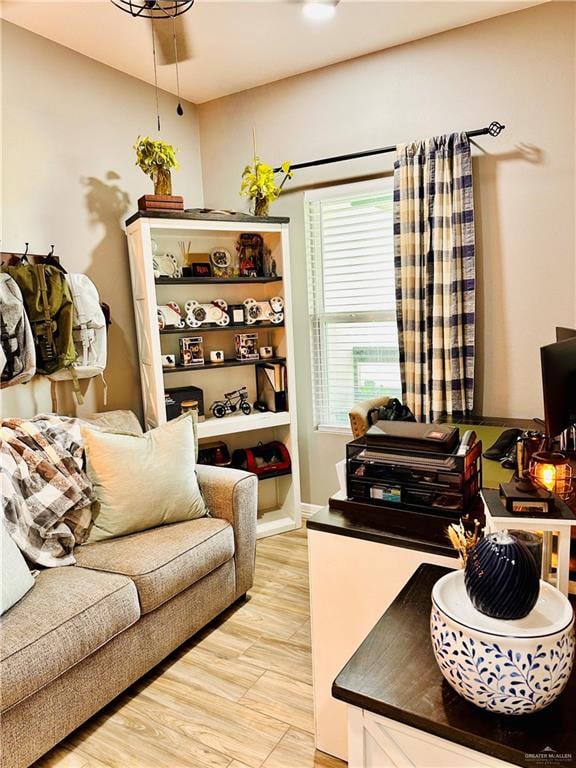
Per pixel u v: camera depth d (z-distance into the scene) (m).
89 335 2.65
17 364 2.35
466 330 2.87
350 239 3.36
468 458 1.51
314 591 1.61
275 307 3.39
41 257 2.71
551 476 1.47
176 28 2.70
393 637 1.07
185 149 3.68
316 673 1.66
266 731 1.79
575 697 0.90
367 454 1.61
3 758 1.51
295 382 3.58
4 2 2.40
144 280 2.93
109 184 3.10
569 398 1.86
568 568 1.09
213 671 2.10
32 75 2.67
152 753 1.71
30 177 2.68
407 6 2.58
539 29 2.62
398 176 2.93
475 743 0.83
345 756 1.64
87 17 2.55
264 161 3.56
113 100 3.12
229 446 3.63
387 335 3.33
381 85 3.08
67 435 2.32
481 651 0.84
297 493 3.53
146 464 2.35
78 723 1.74
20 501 2.04
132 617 1.89
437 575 1.30
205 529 2.34
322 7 2.54
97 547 2.18
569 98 2.60
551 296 2.75
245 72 3.27
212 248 3.43
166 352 3.33
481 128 2.82
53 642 1.61
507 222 2.81
